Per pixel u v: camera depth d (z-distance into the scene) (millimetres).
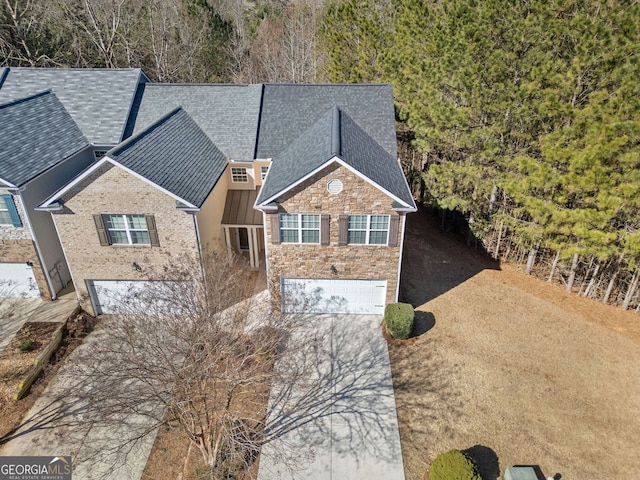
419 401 15977
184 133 22859
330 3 47156
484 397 16062
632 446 14289
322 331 19484
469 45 20922
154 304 15359
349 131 21188
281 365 16844
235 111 24906
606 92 17109
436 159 28484
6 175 18141
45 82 25578
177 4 51312
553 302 21484
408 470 13672
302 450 14281
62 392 16156
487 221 24297
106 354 13391
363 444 14477
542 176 18594
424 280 23188
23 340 18328
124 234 18891
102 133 23672
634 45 16438
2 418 15359
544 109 18578
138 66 44938
